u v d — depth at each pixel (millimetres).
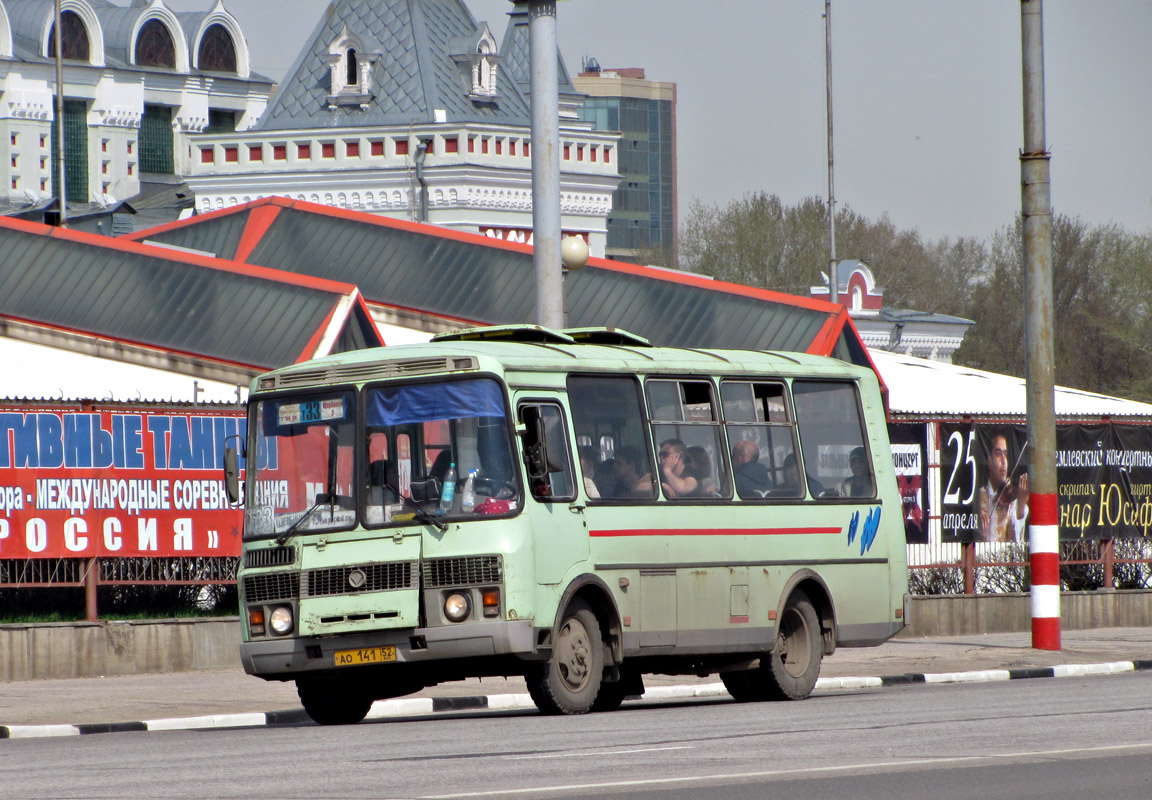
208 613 69875
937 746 38844
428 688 61938
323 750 39719
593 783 32750
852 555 58188
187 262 112438
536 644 47031
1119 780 33406
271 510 49125
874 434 60312
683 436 53344
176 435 67312
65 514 64500
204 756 39000
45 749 42625
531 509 47406
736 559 53938
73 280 112250
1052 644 73625
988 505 86875
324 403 49062
